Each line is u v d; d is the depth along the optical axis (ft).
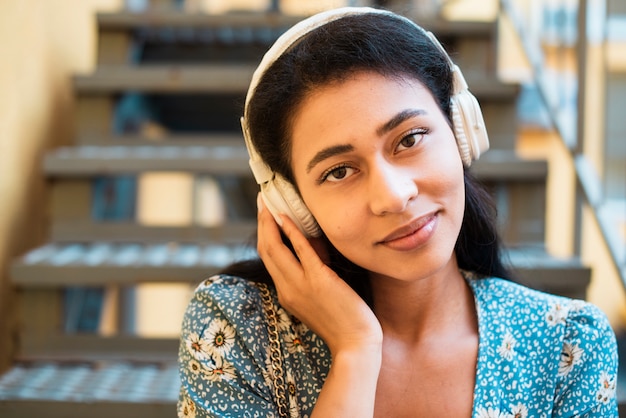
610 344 3.03
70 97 8.29
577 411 2.95
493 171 6.77
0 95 6.11
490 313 3.10
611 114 7.44
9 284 6.28
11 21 6.39
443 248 2.71
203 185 16.67
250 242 3.76
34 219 7.04
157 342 6.09
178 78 7.85
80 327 7.23
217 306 3.10
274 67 2.78
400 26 2.78
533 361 3.01
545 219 6.85
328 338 2.95
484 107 7.51
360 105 2.61
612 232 5.98
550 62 7.82
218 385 3.00
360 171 2.69
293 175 2.89
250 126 2.92
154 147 7.86
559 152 10.22
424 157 2.67
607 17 6.27
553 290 6.07
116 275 6.03
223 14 8.78
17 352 6.07
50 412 4.99
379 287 3.10
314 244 3.15
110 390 5.22
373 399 2.81
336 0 3.27
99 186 7.36
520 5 8.02
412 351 3.07
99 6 9.66
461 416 2.97
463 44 8.39
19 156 6.60
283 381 3.03
